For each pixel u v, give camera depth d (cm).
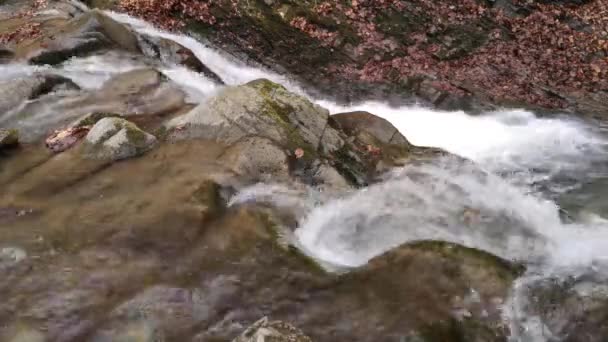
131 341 496
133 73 1041
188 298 541
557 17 1559
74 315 520
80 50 1138
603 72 1410
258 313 529
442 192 763
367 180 793
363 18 1453
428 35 1451
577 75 1401
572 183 973
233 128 786
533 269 600
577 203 892
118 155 765
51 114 903
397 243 647
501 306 537
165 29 1391
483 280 559
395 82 1347
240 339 448
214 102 816
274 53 1400
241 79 1321
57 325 509
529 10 1557
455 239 661
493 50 1445
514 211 744
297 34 1419
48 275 565
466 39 1457
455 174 818
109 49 1169
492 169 1026
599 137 1178
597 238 697
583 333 517
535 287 560
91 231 628
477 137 1168
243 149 751
